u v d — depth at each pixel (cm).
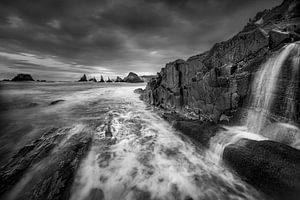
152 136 1051
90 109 1825
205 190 578
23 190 555
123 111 1730
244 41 994
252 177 566
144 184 609
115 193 568
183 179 635
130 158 784
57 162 698
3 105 1783
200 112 1139
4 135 1030
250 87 852
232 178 626
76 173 646
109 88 4262
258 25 1162
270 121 717
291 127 628
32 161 705
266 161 547
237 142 694
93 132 1097
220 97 980
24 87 3728
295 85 642
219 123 966
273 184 508
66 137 987
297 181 465
